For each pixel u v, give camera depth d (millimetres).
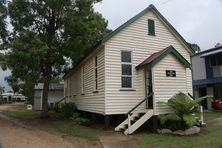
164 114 13422
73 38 19984
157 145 10094
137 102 14875
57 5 19750
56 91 36438
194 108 12992
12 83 24438
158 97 13547
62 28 21391
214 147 9406
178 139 11070
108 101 14242
